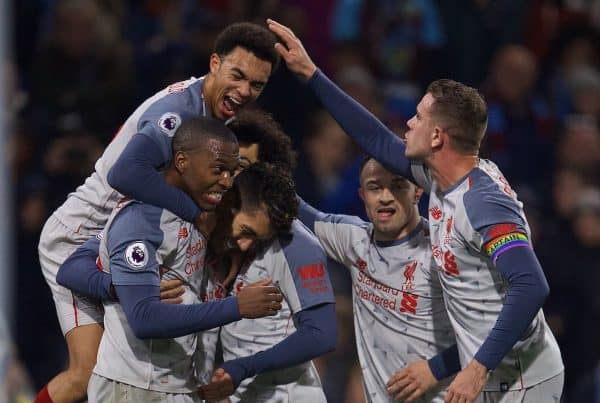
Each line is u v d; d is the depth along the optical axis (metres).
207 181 17.56
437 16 38.44
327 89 19.73
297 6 38.22
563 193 35.16
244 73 19.08
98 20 32.72
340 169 34.44
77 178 31.23
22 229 30.97
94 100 32.09
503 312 17.36
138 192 17.52
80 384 19.81
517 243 17.45
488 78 38.06
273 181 18.14
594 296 32.50
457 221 17.92
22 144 31.50
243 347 19.00
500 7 38.72
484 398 18.80
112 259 17.41
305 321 18.66
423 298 19.31
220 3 36.03
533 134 36.62
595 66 40.66
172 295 17.45
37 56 33.97
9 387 20.66
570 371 32.44
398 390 19.02
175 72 34.09
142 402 17.72
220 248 18.39
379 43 38.25
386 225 19.28
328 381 29.94
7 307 15.52
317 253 18.97
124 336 17.84
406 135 18.64
